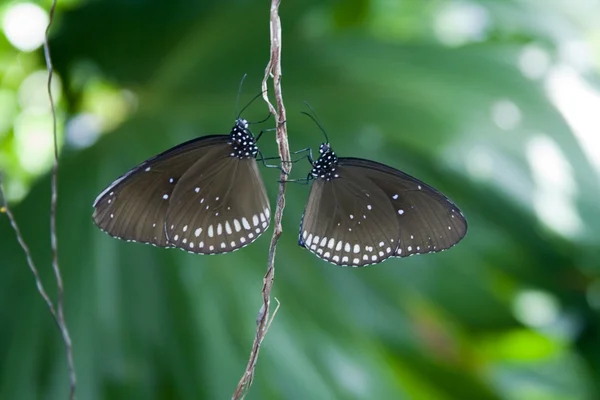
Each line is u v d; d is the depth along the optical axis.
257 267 1.39
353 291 1.39
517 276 1.41
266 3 1.44
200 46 1.46
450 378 1.38
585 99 1.44
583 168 1.41
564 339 1.44
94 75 1.52
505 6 1.61
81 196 1.40
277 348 1.37
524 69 1.45
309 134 1.43
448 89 1.44
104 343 1.36
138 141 1.43
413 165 1.42
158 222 1.21
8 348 1.36
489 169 1.42
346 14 1.68
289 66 1.46
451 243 1.22
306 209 1.22
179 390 1.36
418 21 1.81
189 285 1.38
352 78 1.45
